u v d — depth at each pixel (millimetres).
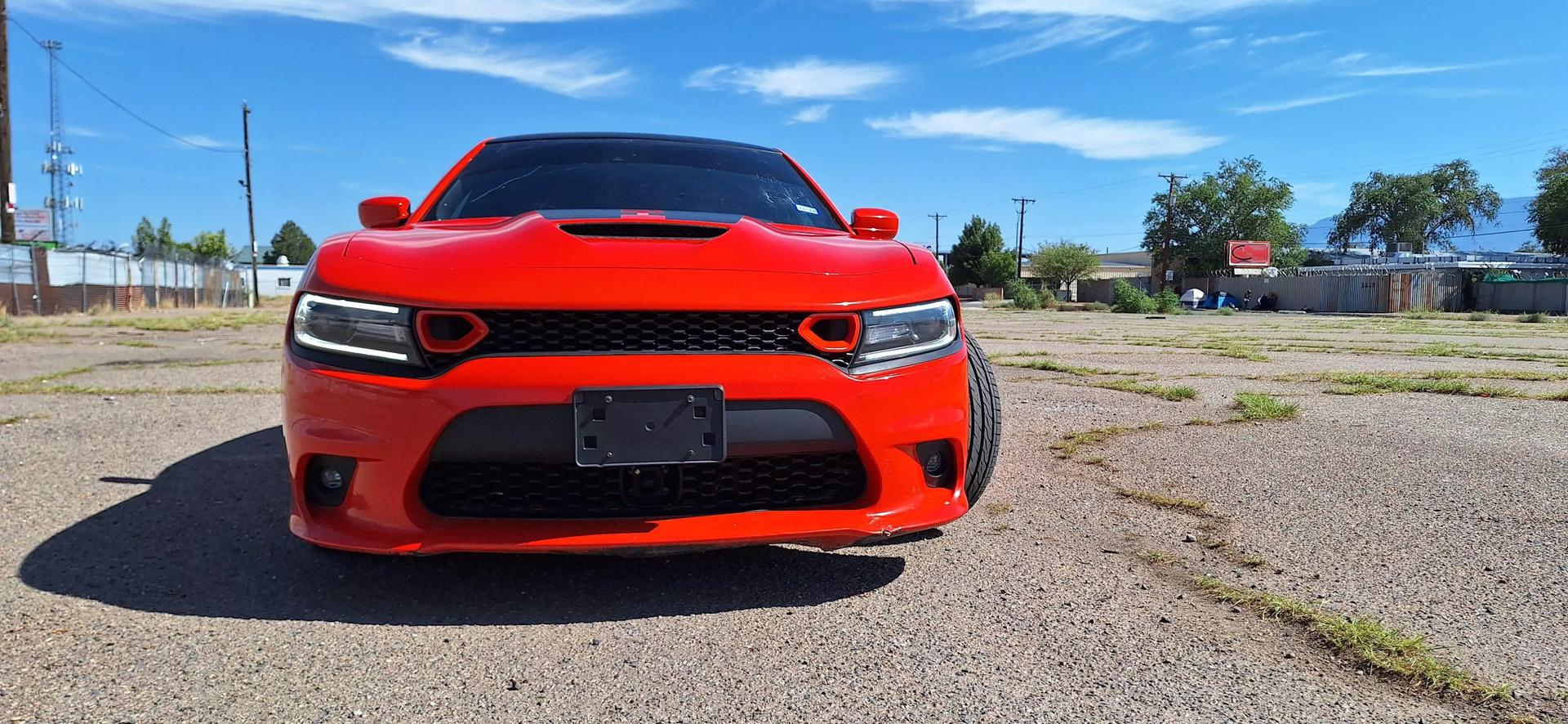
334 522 1892
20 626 1812
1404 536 2434
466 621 1865
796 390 1867
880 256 2191
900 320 2021
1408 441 3736
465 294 1808
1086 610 1927
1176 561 2250
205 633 1787
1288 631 1805
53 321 15602
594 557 2264
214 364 7480
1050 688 1567
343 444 1824
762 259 2023
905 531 1971
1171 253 65250
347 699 1521
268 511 2697
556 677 1612
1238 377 6496
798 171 3363
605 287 1836
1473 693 1522
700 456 1820
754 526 1871
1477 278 37812
